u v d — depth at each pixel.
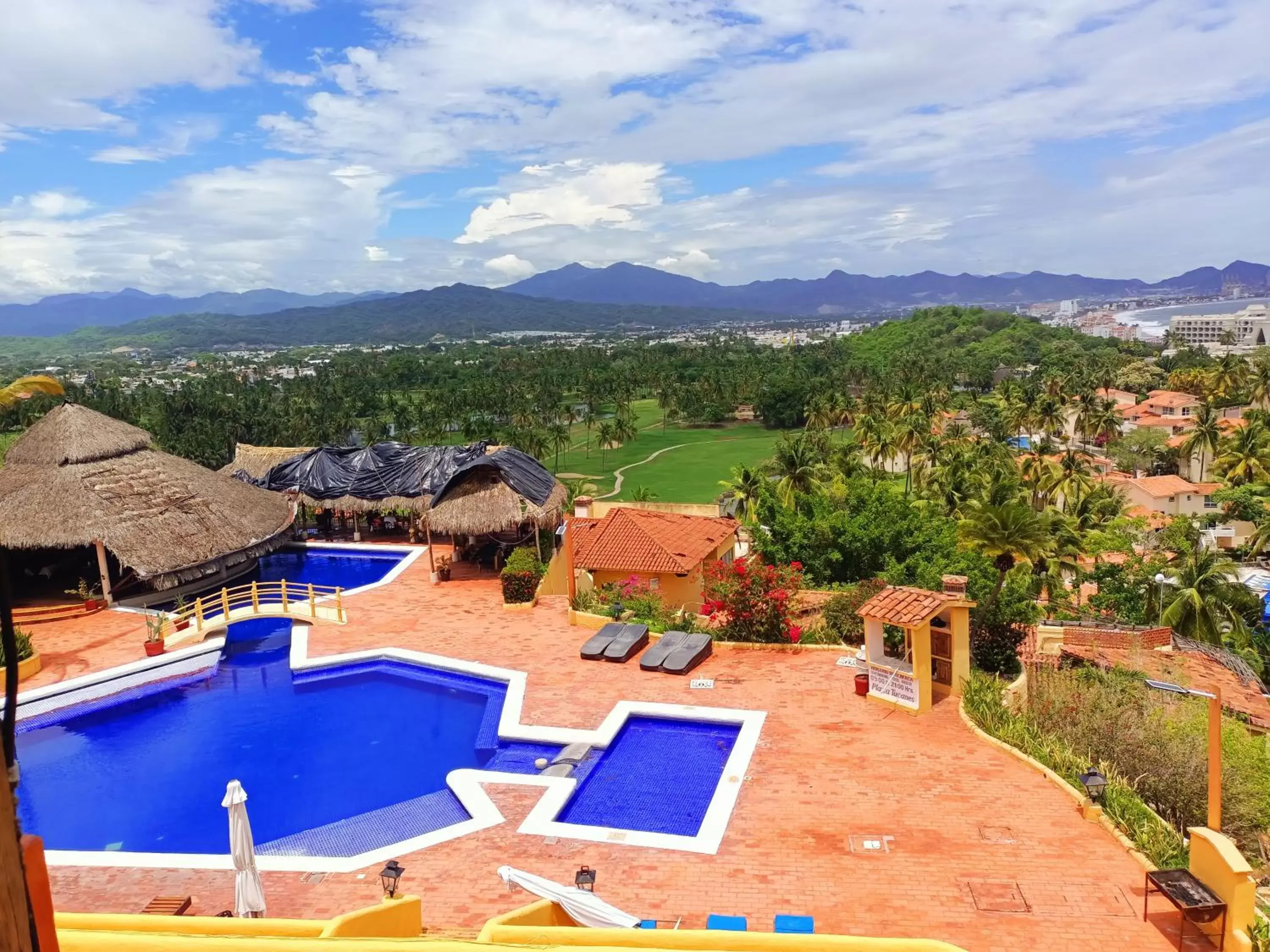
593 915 10.00
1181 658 29.39
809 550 38.66
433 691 22.91
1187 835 16.98
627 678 21.98
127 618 29.05
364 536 41.34
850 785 16.08
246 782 18.17
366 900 12.88
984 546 26.70
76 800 17.58
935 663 20.50
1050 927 11.83
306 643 25.95
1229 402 105.12
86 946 3.68
